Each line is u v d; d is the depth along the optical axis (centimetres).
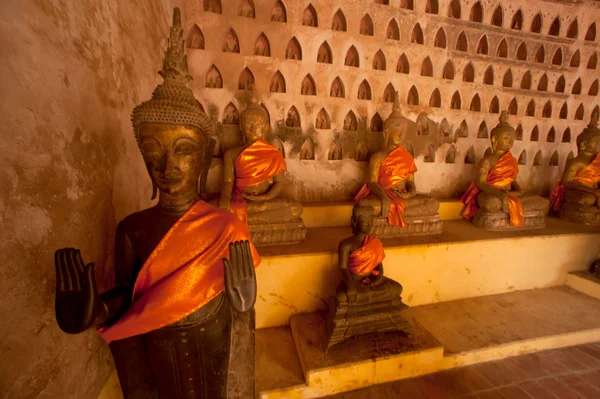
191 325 142
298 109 429
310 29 418
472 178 518
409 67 462
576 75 537
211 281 139
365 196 410
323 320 302
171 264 139
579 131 552
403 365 257
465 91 494
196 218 145
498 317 332
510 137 431
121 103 202
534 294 384
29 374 117
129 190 212
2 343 104
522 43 505
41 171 124
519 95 517
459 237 377
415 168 407
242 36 398
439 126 493
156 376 148
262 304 306
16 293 111
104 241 175
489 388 254
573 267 409
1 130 104
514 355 293
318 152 445
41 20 125
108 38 185
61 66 137
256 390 233
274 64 413
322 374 238
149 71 261
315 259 312
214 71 401
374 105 457
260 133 359
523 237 383
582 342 312
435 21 462
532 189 549
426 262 348
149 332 142
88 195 159
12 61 109
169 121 133
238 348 164
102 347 170
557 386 258
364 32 446
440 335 300
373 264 276
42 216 124
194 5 380
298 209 350
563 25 514
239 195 349
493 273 377
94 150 166
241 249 130
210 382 152
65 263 116
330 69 433
